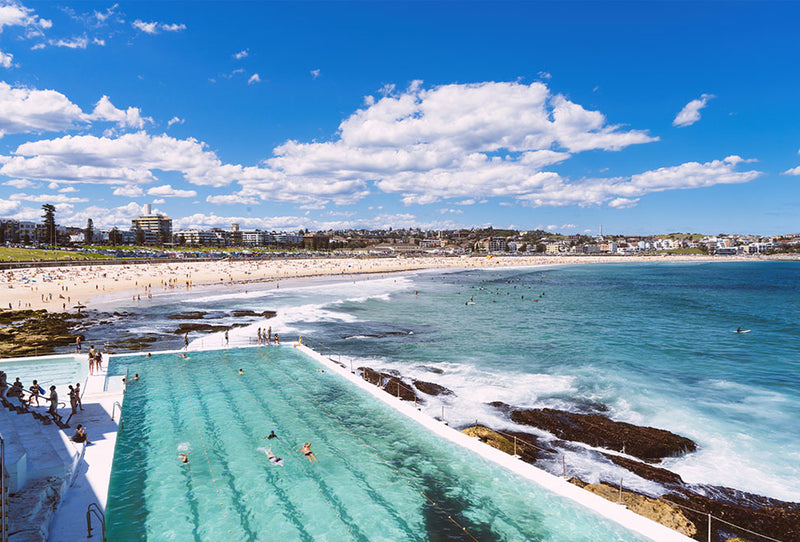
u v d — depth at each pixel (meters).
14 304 60.94
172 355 32.50
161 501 14.31
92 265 118.81
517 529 13.25
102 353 33.66
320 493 15.11
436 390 27.58
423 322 53.41
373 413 22.02
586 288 107.56
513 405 25.61
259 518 13.66
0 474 10.48
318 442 18.89
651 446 20.25
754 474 18.27
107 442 17.58
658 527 13.12
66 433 17.89
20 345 36.81
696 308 69.69
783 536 14.31
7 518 10.63
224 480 15.76
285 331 45.78
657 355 37.88
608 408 25.41
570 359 36.00
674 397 27.14
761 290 104.19
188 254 180.38
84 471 15.23
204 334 43.66
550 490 15.27
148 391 24.73
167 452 17.72
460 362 34.66
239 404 23.06
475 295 86.88
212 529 13.02
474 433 20.52
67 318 51.78
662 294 93.25
